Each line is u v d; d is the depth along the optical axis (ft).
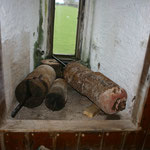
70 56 10.47
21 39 6.29
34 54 8.36
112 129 4.94
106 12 7.52
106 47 7.52
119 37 6.22
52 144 4.94
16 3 5.53
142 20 4.79
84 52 10.28
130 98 5.55
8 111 5.43
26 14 6.68
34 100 5.76
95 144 5.10
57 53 10.39
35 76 6.11
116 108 5.33
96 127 4.95
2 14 4.54
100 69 8.32
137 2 5.05
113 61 6.77
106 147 5.21
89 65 10.25
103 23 7.89
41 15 8.71
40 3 8.48
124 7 5.85
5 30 4.81
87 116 5.74
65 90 6.43
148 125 5.07
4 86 4.83
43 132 4.73
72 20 9.82
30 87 5.60
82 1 9.33
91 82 6.02
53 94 5.67
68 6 9.46
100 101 5.41
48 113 5.75
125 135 5.10
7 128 4.60
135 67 5.19
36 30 8.39
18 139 4.74
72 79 6.82
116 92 5.24
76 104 6.59
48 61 8.63
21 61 6.47
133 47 5.28
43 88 5.69
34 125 4.83
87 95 6.14
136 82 5.16
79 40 10.14
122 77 6.04
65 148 5.04
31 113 5.65
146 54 4.45
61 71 8.43
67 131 4.78
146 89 4.58
